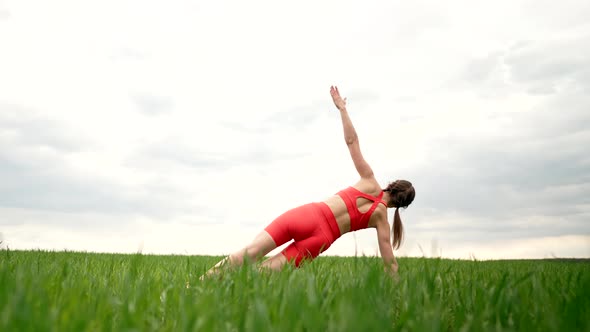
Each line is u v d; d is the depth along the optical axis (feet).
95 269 10.85
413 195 13.96
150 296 6.17
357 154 13.58
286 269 8.07
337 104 13.88
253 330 4.17
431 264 8.05
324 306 5.32
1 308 4.65
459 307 6.07
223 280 7.32
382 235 13.26
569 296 6.73
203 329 4.22
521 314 5.68
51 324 4.03
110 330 4.72
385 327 4.58
